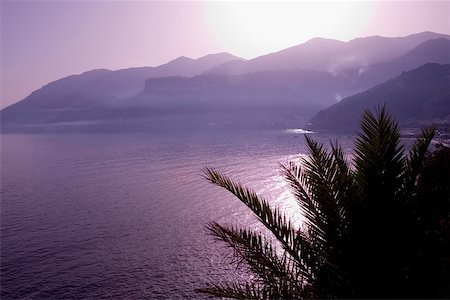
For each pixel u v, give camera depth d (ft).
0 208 288.71
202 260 166.81
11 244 199.11
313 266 20.26
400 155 17.25
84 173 481.87
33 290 144.56
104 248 189.16
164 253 177.88
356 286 17.84
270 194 296.92
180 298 133.69
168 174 428.97
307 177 21.25
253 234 23.07
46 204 300.20
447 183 18.25
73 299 136.67
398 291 17.24
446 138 321.52
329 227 18.92
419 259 17.53
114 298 135.95
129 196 316.19
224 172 419.74
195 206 267.18
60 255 181.06
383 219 17.24
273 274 21.74
